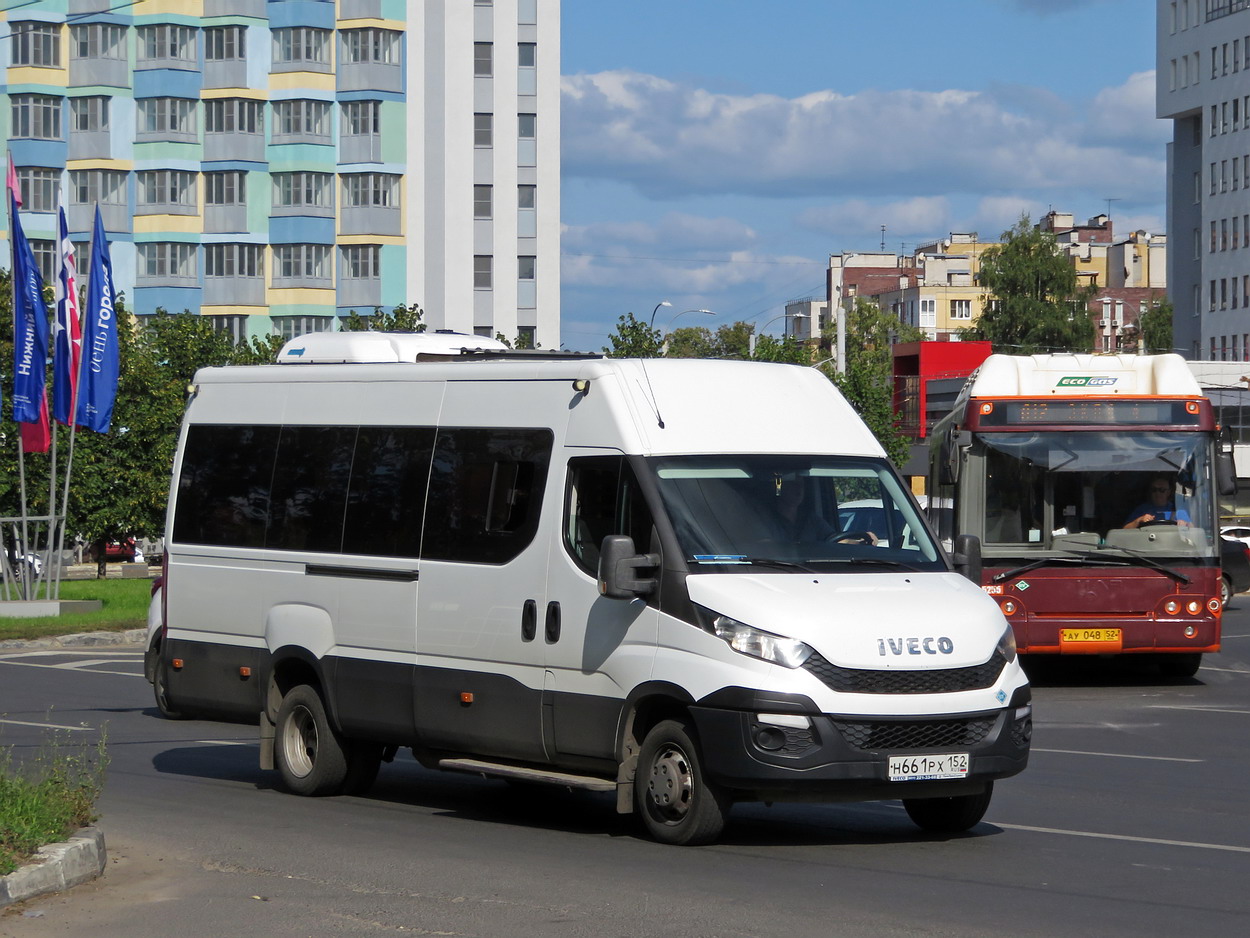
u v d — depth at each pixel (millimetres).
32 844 10125
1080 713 20469
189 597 14961
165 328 62219
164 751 16859
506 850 11305
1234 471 23312
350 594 13500
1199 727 18984
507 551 12375
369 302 93875
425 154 95812
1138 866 10766
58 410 36750
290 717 14016
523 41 100375
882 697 10703
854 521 11961
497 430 12695
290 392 14453
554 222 100938
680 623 11109
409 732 12984
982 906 9531
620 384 11992
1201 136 133000
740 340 135000
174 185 92500
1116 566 22859
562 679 11883
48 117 91875
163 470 55594
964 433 23203
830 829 12125
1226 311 128625
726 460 11852
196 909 9469
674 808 11289
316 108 93250
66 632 32250
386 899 9703
